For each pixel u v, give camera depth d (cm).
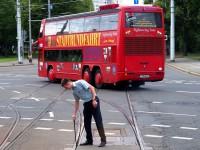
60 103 2355
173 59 7088
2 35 11206
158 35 2988
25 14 11144
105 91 2956
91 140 1311
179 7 8181
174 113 1947
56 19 3700
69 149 1253
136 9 2936
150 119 1783
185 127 1596
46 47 3856
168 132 1501
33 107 2209
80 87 1293
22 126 1666
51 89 3172
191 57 8519
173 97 2577
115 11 2948
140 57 2950
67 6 11450
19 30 7738
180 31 8844
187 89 3056
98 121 1291
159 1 8400
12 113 2016
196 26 8494
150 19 2969
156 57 2992
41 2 11362
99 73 3100
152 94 2750
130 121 1736
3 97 2684
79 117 1856
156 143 1323
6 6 11031
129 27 2917
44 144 1332
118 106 2198
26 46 11850
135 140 1370
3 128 1633
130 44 2925
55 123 1716
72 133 1505
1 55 11938
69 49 3469
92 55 3164
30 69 6019
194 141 1353
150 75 2978
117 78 2916
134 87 3238
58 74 3662
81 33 3300
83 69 3266
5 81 3966
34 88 3259
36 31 11350
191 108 2106
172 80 3862
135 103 2305
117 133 1491
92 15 3181
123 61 2911
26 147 1295
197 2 7925
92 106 1291
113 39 2947
